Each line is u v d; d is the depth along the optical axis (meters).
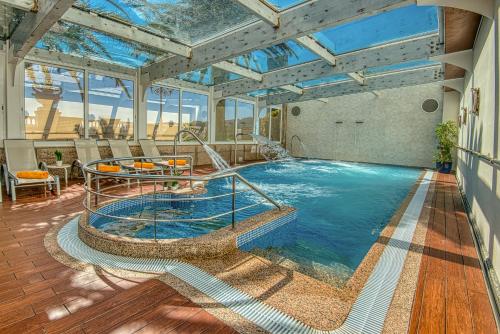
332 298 2.03
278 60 6.98
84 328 1.68
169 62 6.84
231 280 2.27
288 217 3.97
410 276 2.36
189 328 1.70
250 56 6.66
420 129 10.36
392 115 10.92
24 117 5.86
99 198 4.74
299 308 1.90
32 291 2.07
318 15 4.05
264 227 3.46
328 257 3.16
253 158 12.35
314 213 4.82
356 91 9.09
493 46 2.94
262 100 12.34
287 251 3.32
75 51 6.23
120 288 2.12
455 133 8.38
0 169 5.45
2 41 5.41
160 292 2.07
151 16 4.52
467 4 2.99
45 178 4.89
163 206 5.01
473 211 3.91
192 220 2.82
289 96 11.28
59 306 1.89
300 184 7.34
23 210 4.11
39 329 1.67
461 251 2.88
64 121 6.53
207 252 2.72
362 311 1.88
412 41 5.52
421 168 10.20
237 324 1.74
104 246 2.76
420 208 4.57
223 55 5.39
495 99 2.75
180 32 5.19
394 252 2.84
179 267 2.48
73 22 4.22
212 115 10.23
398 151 10.85
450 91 8.95
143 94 7.91
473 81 4.72
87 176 3.25
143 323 1.74
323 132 12.73
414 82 7.83
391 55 5.80
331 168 10.25
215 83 9.69
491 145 2.89
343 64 6.48
